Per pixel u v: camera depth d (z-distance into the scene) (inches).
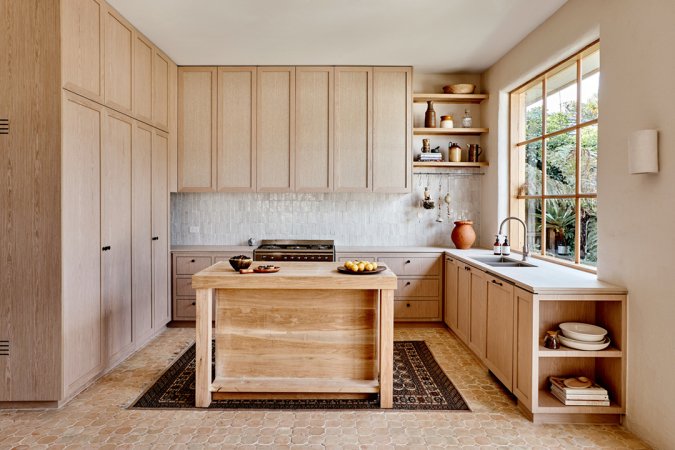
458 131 187.9
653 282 91.7
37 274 105.6
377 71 185.9
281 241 195.2
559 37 130.1
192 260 179.2
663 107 89.0
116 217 132.2
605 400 101.0
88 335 117.6
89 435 95.3
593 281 108.1
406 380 127.5
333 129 186.1
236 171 187.0
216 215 201.9
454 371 135.1
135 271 145.6
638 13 96.2
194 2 127.4
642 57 95.1
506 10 132.0
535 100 161.2
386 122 186.7
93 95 118.3
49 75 104.0
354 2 127.7
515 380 110.3
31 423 100.6
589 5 114.6
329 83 185.9
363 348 113.3
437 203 201.3
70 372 110.1
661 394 89.5
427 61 179.9
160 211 167.5
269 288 107.2
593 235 123.2
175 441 93.0
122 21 135.7
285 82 186.2
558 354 100.9
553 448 91.6
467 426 100.7
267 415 105.0
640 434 95.4
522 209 171.8
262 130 186.7
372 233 202.2
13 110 104.7
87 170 116.1
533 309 100.5
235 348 113.6
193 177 186.7
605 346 101.1
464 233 182.1
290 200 201.6
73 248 110.2
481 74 196.7
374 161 186.7
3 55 104.6
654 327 91.5
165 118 172.9
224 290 113.2
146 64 154.3
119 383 123.0
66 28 105.8
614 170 104.7
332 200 201.6
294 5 129.5
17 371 106.3
